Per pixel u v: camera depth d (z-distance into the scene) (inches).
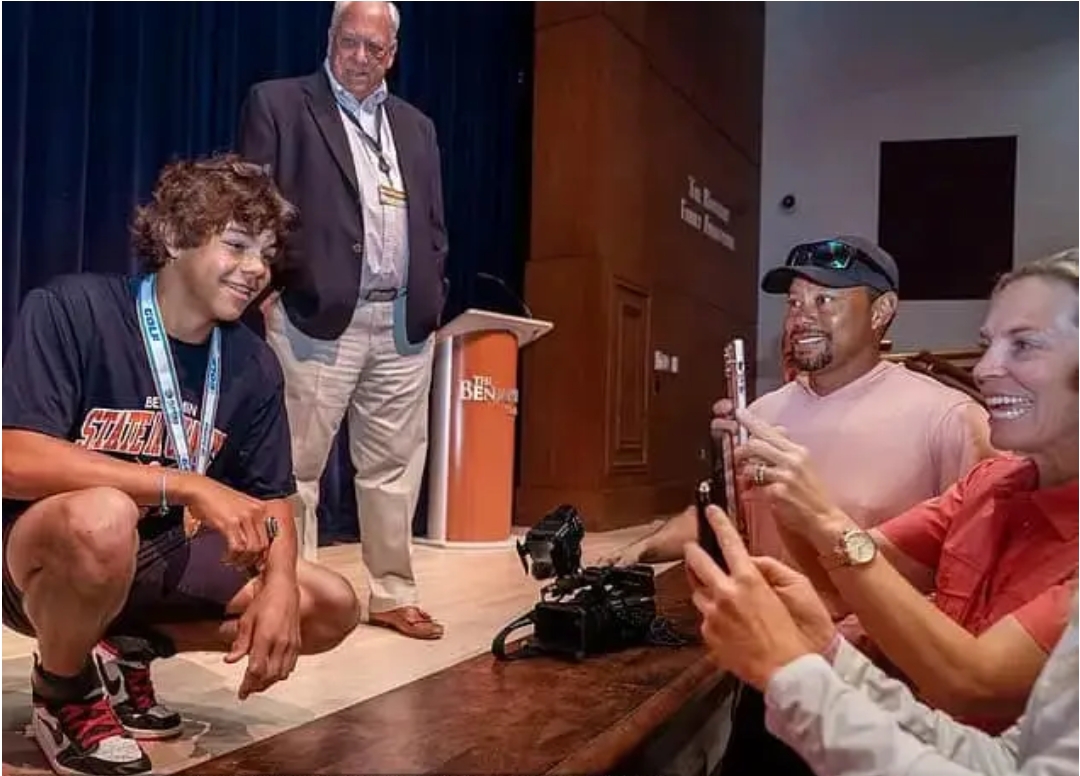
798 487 47.4
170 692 78.4
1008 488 52.7
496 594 126.3
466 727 56.7
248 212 65.7
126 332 65.4
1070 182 313.0
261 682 61.6
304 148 95.5
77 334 63.6
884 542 61.0
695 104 278.4
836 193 334.3
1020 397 47.9
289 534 67.8
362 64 96.8
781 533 54.2
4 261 123.7
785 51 340.2
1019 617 45.4
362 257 96.4
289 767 50.7
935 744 43.1
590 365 219.5
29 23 127.1
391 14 98.2
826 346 75.9
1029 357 47.4
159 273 66.8
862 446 74.6
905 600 45.3
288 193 95.1
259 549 60.1
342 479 186.2
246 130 96.6
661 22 252.5
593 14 222.2
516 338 183.3
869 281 75.9
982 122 321.4
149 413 65.9
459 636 99.8
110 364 64.7
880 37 330.6
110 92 141.9
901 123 328.8
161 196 66.3
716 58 294.4
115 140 142.5
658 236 253.9
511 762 51.6
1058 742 36.3
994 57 320.2
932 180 325.7
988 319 49.7
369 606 103.5
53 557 57.6
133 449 65.6
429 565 152.3
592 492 217.6
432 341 105.6
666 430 258.2
